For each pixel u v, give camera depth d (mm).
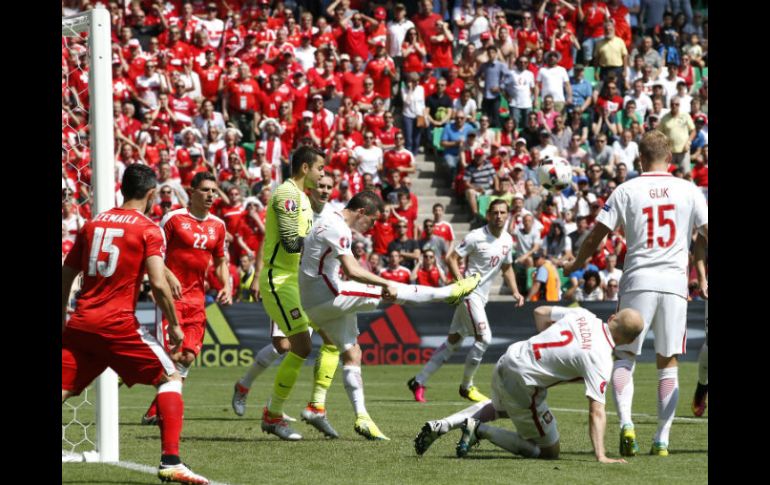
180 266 30047
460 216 69562
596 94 75938
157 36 73438
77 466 21156
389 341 56844
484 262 38562
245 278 56406
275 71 70875
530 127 72625
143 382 18562
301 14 75000
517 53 79062
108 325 18266
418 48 74562
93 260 18344
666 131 72812
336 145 66250
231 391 42656
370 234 63344
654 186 23422
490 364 57094
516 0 82312
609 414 32750
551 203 65312
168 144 64062
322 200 27125
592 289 58781
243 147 68500
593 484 18453
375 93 73688
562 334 21062
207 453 23203
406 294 25453
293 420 30938
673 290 23078
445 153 71500
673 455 22875
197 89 68938
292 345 26328
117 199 59938
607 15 81062
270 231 26734
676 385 23094
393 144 69625
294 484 18609
